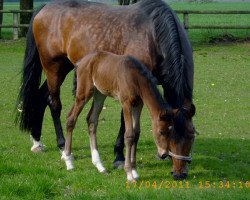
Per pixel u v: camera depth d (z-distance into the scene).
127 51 7.52
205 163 7.78
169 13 7.25
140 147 8.90
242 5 65.19
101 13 8.08
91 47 7.94
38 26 8.74
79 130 10.23
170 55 6.96
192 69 7.11
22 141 9.27
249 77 16.44
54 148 8.78
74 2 8.58
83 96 7.29
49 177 6.75
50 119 11.26
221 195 6.09
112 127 10.53
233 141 9.40
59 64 8.63
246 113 11.80
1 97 13.54
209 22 35.16
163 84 7.21
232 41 23.34
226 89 14.62
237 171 7.41
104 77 6.98
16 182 6.34
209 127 10.55
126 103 6.70
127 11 7.85
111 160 8.05
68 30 8.30
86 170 7.36
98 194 6.22
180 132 6.33
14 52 22.09
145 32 7.43
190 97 6.88
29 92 8.79
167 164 7.74
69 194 6.24
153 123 6.52
